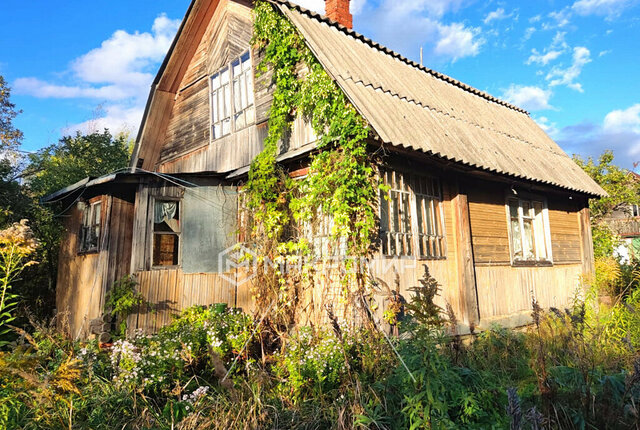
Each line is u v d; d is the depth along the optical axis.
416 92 8.30
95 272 8.01
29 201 11.88
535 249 10.02
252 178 7.80
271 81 8.38
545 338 5.86
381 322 6.16
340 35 8.35
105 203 8.00
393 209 6.95
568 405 3.78
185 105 10.90
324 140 6.57
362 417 3.58
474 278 7.71
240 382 4.96
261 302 7.02
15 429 3.54
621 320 6.92
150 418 4.05
